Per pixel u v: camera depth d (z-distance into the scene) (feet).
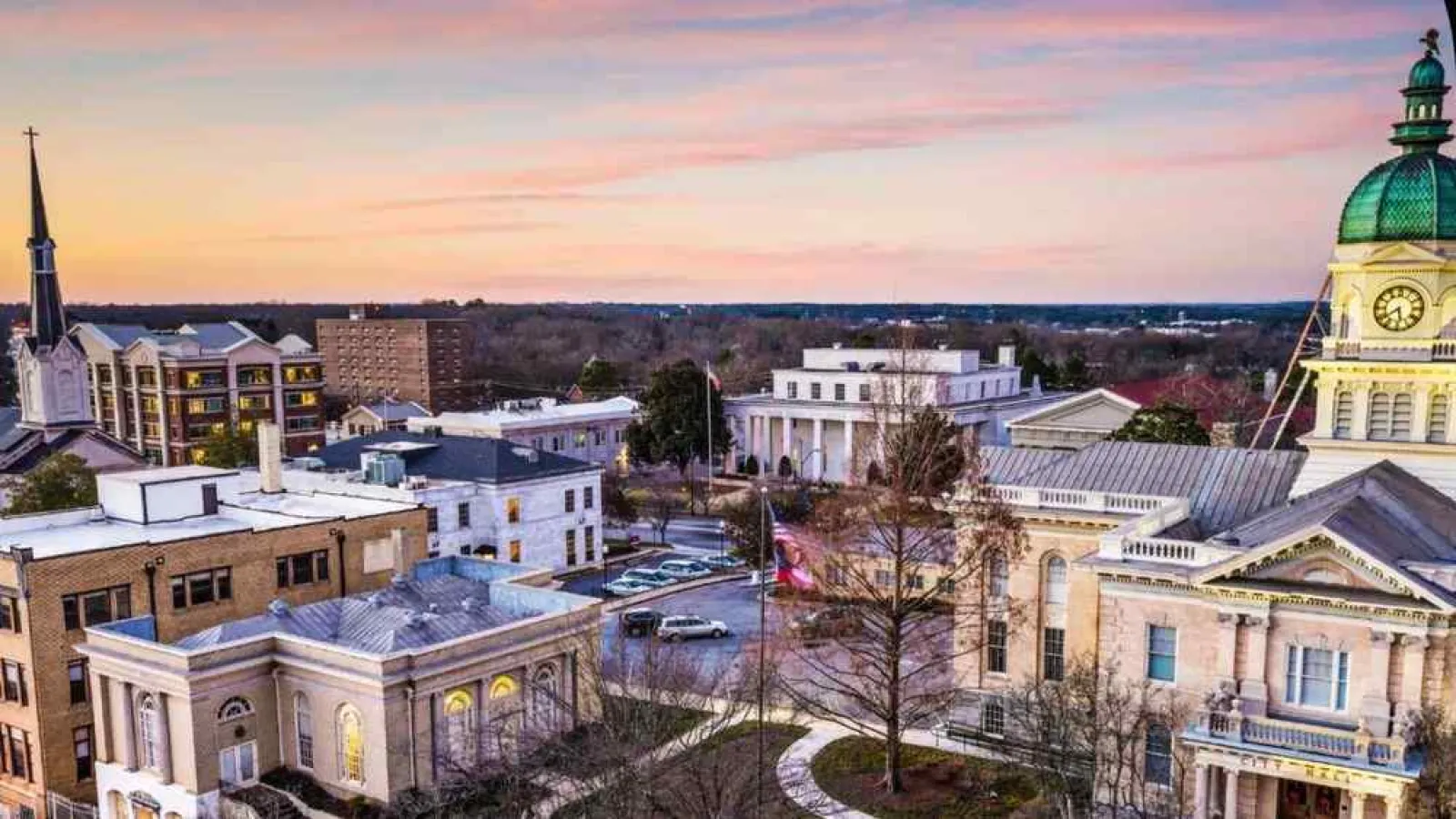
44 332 361.10
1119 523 163.12
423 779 155.02
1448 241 156.25
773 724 180.45
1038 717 149.38
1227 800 136.77
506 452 296.30
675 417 408.46
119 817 167.73
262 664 161.58
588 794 137.80
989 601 178.50
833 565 187.42
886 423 191.42
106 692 166.50
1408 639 127.75
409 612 169.99
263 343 470.39
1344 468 164.66
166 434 452.76
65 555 169.58
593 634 175.52
